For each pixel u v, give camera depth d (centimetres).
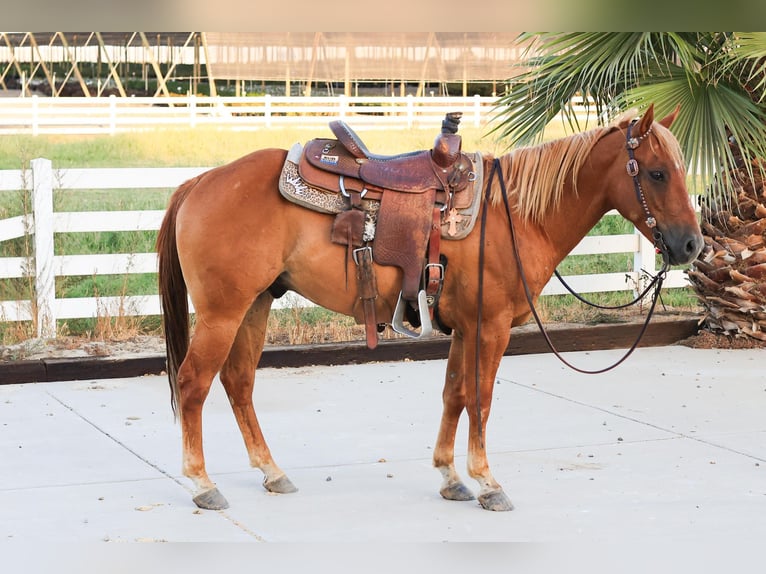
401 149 1811
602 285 907
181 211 446
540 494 469
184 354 466
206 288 436
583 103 796
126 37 2491
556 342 819
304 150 452
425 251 435
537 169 443
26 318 762
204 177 453
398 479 493
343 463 520
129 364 719
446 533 413
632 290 923
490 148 1720
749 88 768
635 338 841
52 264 764
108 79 2525
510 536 410
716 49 748
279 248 440
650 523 427
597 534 412
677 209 426
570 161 444
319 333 809
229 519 430
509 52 2486
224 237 434
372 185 439
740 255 813
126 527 418
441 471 466
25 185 763
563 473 503
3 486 475
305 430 585
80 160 1698
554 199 445
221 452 539
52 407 630
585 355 810
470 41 2477
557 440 566
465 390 448
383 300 446
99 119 2059
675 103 716
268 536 408
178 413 470
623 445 556
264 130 2056
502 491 450
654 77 763
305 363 763
